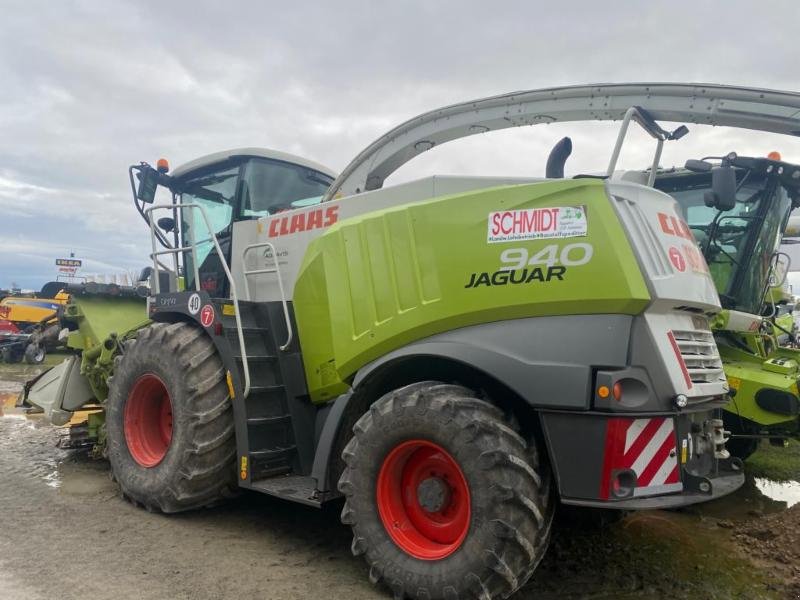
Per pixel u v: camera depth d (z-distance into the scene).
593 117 4.29
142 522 4.01
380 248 3.45
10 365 15.80
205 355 4.05
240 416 3.84
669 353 2.83
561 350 2.79
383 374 3.39
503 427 2.78
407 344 3.28
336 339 3.60
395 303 3.33
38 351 15.79
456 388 3.01
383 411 3.09
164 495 4.02
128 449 4.40
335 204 4.21
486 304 2.99
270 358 4.10
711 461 3.24
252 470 3.80
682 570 3.55
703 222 6.65
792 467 6.32
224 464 3.99
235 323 4.09
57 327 15.80
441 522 3.01
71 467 5.46
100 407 6.09
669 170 6.79
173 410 4.04
